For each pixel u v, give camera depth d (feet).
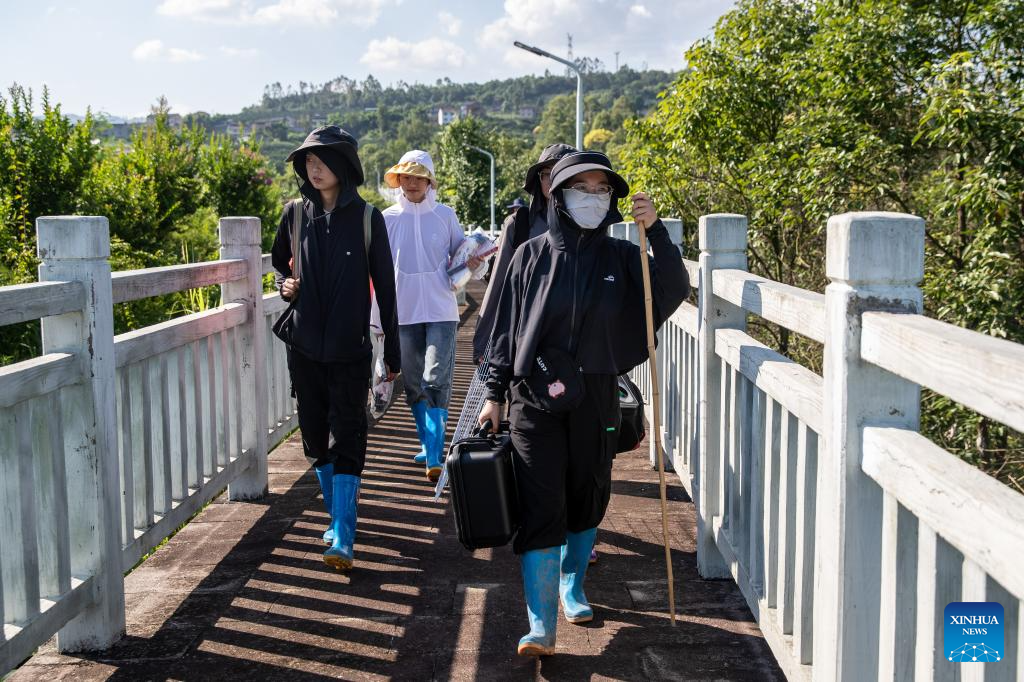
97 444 9.52
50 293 8.63
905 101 28.07
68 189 36.58
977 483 4.63
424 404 16.98
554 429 9.43
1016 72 23.75
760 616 9.03
